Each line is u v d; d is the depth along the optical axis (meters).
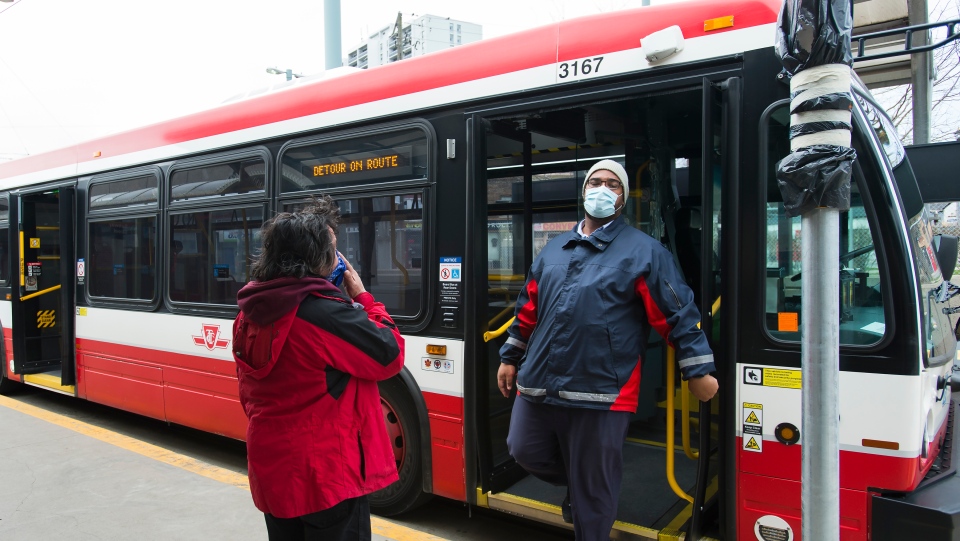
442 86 3.70
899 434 2.45
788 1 1.87
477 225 3.50
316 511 2.09
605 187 2.79
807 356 1.88
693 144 4.31
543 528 3.92
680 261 4.35
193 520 3.88
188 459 5.21
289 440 2.09
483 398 3.52
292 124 4.45
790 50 1.87
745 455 2.75
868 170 2.53
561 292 2.76
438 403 3.68
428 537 3.77
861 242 2.56
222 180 4.92
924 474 2.61
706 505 3.03
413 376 3.79
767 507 2.69
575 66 3.22
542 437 2.89
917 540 2.40
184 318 5.12
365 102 4.05
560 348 2.71
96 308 6.03
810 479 1.88
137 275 5.63
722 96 2.80
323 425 2.11
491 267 3.90
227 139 4.87
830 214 1.83
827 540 1.87
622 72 3.08
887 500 2.46
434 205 3.69
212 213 4.96
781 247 2.68
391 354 2.22
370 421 2.23
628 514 3.32
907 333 2.45
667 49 2.92
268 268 2.15
